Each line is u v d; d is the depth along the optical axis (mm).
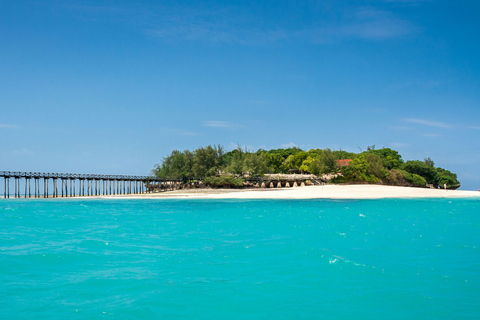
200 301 13758
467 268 18172
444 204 64188
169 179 120000
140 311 12742
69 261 19734
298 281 16109
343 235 28031
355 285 15523
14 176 85625
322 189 102312
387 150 170750
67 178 95062
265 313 12711
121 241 26000
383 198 82125
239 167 127750
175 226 34750
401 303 13578
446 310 12891
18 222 37219
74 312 12625
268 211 51125
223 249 22906
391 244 24438
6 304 13367
